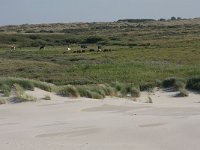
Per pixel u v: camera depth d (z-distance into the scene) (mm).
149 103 23047
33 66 50375
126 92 27703
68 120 17797
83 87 26453
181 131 14609
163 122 16281
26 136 14766
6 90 23719
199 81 28609
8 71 46344
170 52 65750
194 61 52750
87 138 14219
